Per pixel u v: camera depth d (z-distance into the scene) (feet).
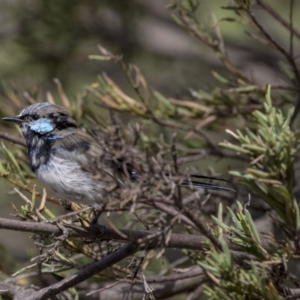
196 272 31.94
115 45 53.47
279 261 26.16
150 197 25.62
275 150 26.05
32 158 34.76
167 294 34.88
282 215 27.17
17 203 52.85
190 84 53.01
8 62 51.83
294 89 37.52
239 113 39.42
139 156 26.63
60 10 50.83
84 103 39.17
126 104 39.19
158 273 37.63
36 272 33.55
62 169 33.14
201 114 40.19
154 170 25.36
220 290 24.84
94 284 34.27
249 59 56.54
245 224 26.14
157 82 54.54
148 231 29.09
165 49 55.98
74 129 35.17
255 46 59.57
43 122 34.91
